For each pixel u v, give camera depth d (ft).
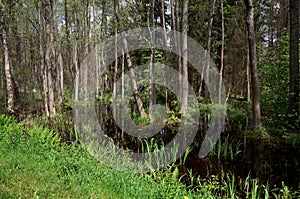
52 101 40.34
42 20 55.83
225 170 19.17
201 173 18.44
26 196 10.27
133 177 14.79
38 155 16.12
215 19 64.54
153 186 13.79
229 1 61.98
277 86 31.01
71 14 69.36
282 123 27.94
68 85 92.48
